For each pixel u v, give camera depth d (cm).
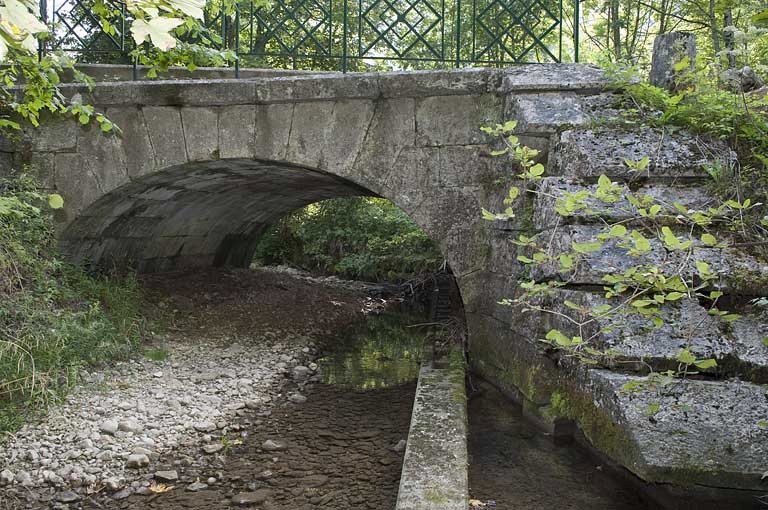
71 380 468
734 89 439
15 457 384
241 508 339
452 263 559
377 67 766
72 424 434
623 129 427
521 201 470
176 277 924
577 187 387
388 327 931
